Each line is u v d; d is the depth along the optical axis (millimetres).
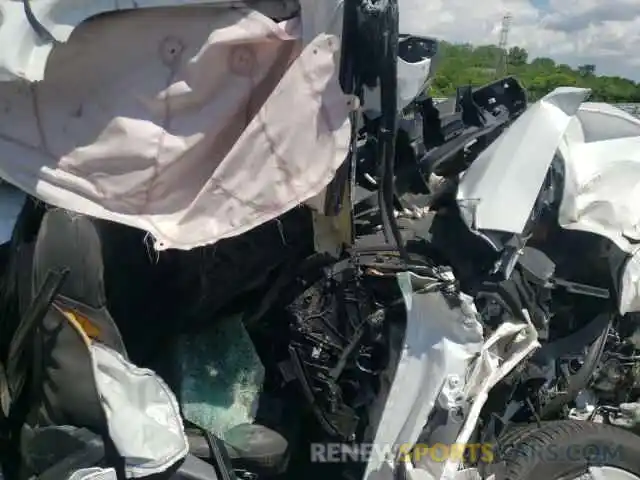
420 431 2932
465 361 3012
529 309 3656
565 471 3607
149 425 2557
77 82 2529
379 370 3027
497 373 3273
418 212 3658
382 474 2938
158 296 2941
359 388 3064
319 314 3051
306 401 3119
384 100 2797
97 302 2648
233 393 3133
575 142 4059
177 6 2469
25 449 2729
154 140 2539
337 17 2631
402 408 2959
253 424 3107
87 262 2619
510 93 4094
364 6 2641
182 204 2629
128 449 2506
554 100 3590
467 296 3162
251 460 3033
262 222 2596
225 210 2594
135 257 2814
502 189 3430
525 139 3510
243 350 3191
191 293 2961
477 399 3074
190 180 2621
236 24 2508
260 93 2602
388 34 2705
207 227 2598
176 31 2506
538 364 3936
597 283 4000
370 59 2713
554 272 3951
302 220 2920
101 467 2543
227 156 2555
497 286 3428
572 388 4047
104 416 2529
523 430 3738
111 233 2730
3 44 2361
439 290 3094
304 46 2572
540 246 3910
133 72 2525
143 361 3021
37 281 2602
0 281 2797
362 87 2766
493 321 3447
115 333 2688
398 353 2975
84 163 2559
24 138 2543
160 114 2549
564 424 3734
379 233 3277
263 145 2562
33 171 2545
